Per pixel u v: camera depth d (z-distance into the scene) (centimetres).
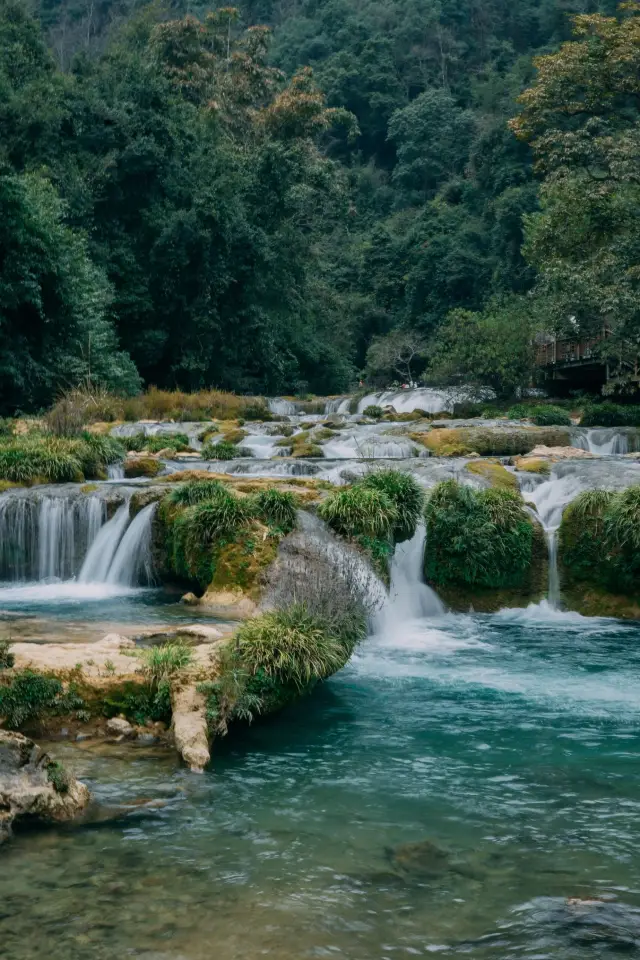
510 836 547
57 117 3691
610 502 1350
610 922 440
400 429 2570
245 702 748
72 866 487
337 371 5459
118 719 699
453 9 11469
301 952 407
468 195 8325
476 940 422
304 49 11119
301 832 546
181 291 4181
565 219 3231
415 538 1352
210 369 4384
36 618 1029
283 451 2227
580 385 3991
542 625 1262
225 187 4297
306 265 5331
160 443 2297
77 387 3067
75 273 3300
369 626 1162
